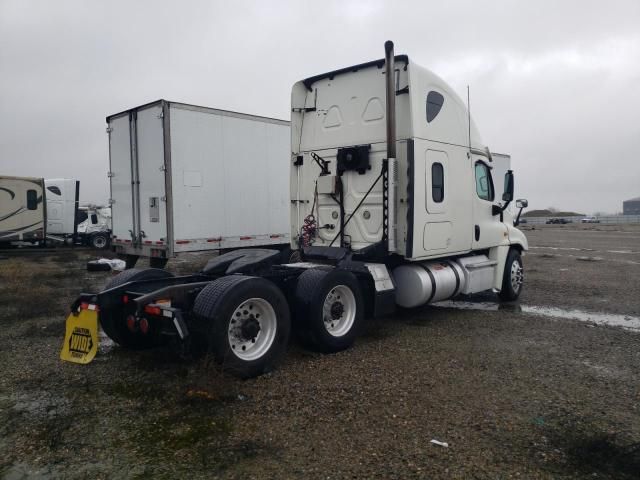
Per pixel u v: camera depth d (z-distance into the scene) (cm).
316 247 692
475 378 479
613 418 386
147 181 1060
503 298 887
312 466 320
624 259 1577
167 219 1015
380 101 689
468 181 764
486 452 335
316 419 391
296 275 584
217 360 462
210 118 1081
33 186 2108
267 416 398
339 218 730
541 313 780
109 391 457
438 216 696
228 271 562
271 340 502
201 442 355
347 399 430
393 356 555
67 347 514
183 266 1441
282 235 1245
